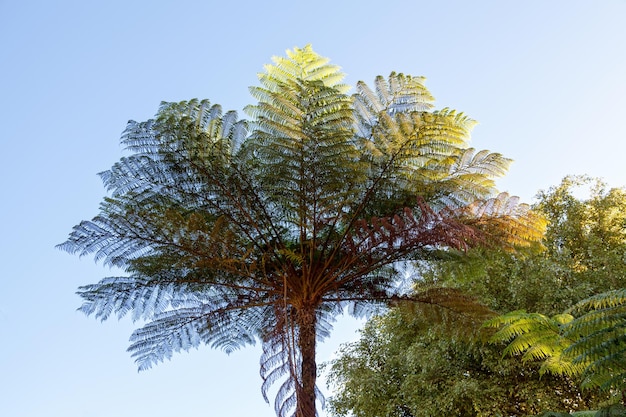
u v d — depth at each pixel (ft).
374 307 15.58
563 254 31.99
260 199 13.92
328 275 13.87
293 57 14.79
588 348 12.31
